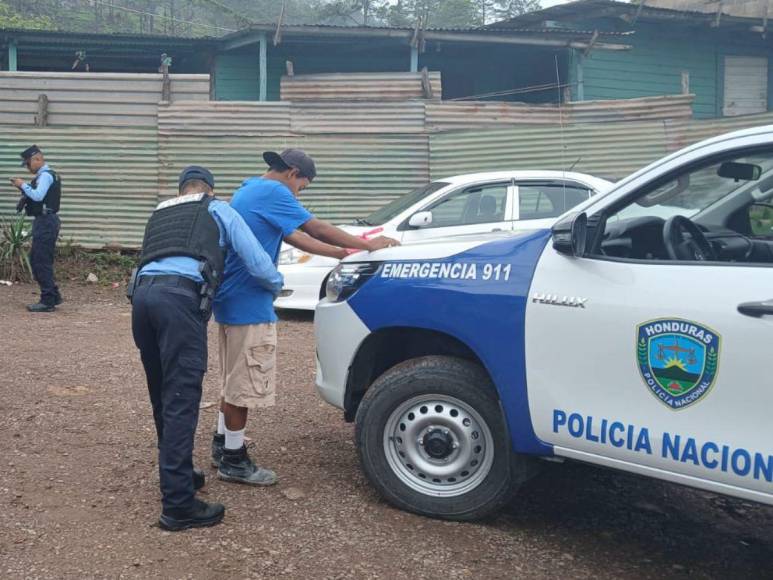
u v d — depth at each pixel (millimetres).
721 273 3357
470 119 13250
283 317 9625
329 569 3555
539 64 16047
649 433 3434
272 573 3496
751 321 3201
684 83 13430
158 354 4020
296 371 7039
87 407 5750
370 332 4227
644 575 3721
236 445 4445
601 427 3566
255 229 4371
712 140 3592
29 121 12883
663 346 3400
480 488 4020
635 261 3588
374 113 13133
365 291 4258
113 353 7492
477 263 3980
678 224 3697
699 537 4191
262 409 5879
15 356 7195
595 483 4844
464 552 3789
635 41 15945
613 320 3533
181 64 16141
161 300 3826
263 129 13055
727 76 16609
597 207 3766
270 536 3840
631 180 3717
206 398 6121
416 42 13539
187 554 3629
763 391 3168
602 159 13070
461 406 4039
